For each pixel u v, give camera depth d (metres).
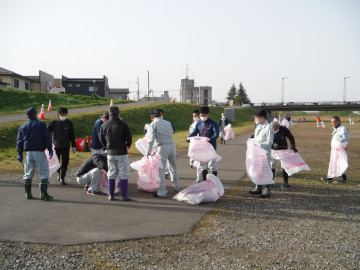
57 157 7.57
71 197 6.38
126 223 4.80
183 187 7.55
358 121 75.44
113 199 6.17
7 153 13.12
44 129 6.13
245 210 5.65
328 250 3.92
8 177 8.27
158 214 5.31
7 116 25.41
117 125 6.11
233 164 11.48
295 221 5.07
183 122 40.41
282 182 8.28
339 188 7.63
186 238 4.25
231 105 98.12
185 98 108.06
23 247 3.85
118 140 6.10
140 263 3.47
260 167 6.48
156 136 6.70
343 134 8.12
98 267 3.37
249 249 3.93
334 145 8.25
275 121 7.73
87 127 23.77
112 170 6.15
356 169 10.65
